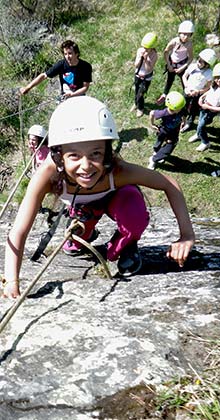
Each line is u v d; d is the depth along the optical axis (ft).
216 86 28.86
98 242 11.10
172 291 8.09
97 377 6.13
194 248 10.28
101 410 5.73
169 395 5.86
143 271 9.05
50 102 34.68
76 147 7.14
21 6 42.29
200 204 28.17
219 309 7.50
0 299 7.87
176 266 9.27
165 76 36.50
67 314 7.42
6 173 32.24
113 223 13.29
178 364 6.38
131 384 6.05
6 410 5.69
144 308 7.57
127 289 8.24
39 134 20.17
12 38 40.22
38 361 6.38
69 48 24.94
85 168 7.19
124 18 42.22
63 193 7.93
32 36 40.27
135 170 7.90
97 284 8.47
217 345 6.68
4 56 39.58
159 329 7.01
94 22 42.16
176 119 28.02
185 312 7.43
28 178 29.91
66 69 25.50
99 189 7.88
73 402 5.80
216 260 9.51
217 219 14.48
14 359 6.41
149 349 6.61
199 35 39.45
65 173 7.59
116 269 8.93
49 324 7.12
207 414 5.58
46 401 5.81
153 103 35.04
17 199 29.25
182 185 28.99
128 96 35.73
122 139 32.50
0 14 41.27
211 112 29.37
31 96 35.99
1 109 35.22
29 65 38.47
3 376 6.13
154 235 11.94
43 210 9.07
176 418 5.65
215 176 29.30
